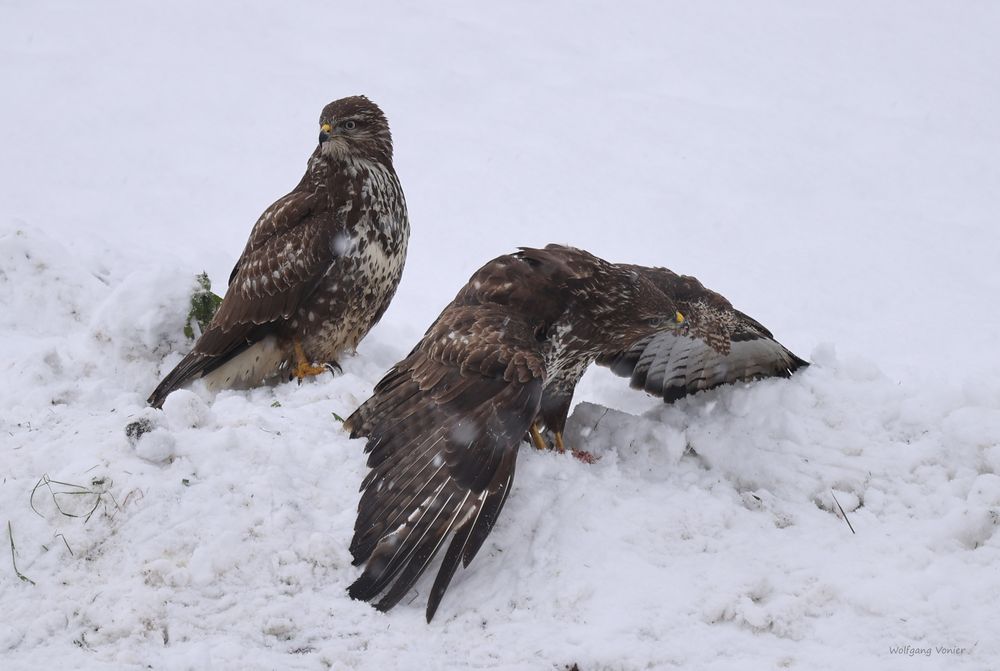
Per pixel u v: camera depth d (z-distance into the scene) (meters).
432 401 8.83
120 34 36.91
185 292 12.74
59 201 24.73
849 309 19.72
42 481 8.88
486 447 8.43
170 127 30.03
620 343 10.30
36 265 14.25
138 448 9.04
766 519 9.46
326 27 38.97
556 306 9.92
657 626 8.20
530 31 39.78
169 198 25.33
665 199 25.81
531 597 8.42
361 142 12.12
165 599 8.13
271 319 12.16
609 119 31.70
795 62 37.38
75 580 8.31
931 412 10.16
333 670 7.74
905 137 30.62
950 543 9.09
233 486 9.00
